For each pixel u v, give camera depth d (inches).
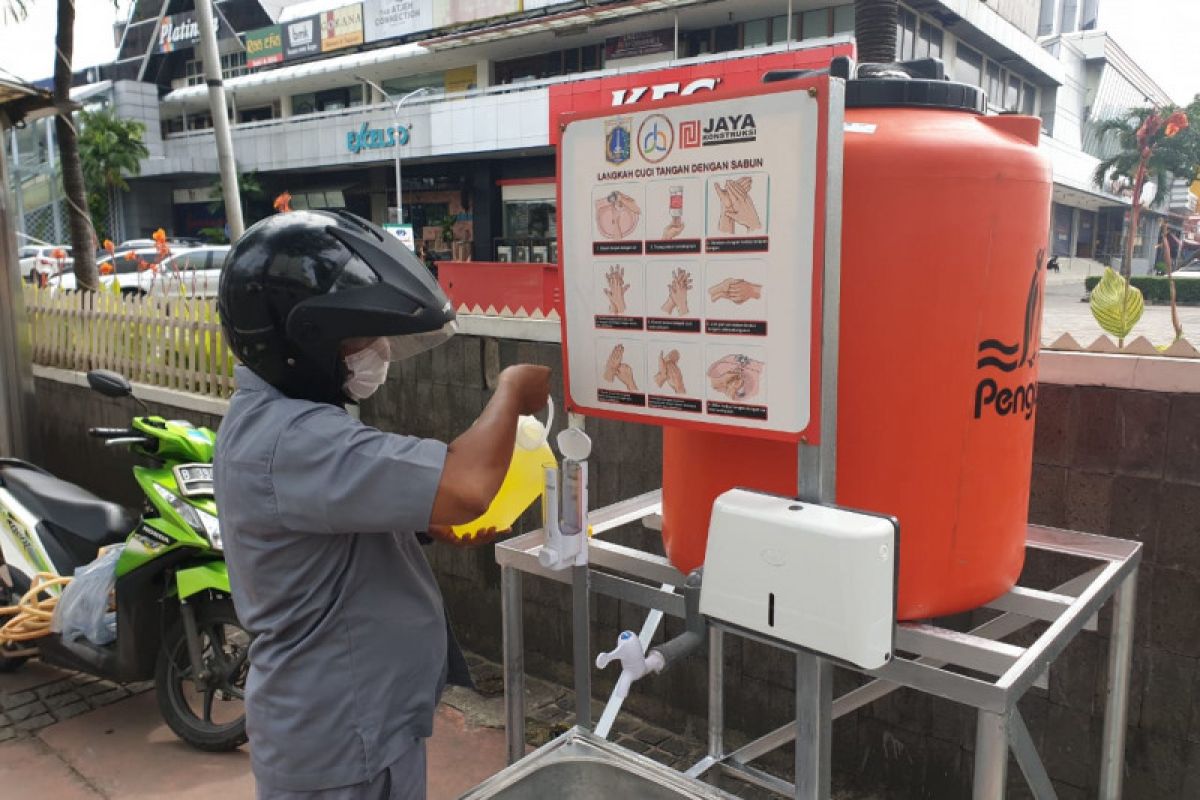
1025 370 57.2
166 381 203.8
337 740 54.2
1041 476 89.6
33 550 144.0
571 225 58.5
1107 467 85.8
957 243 51.9
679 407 54.9
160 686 123.6
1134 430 84.0
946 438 53.7
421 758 59.4
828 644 46.6
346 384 56.4
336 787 54.7
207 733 120.5
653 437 117.6
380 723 55.2
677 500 63.6
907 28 956.0
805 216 46.8
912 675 49.2
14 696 140.3
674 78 929.5
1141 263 1201.4
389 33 1295.5
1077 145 1544.0
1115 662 71.6
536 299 292.8
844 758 106.7
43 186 756.0
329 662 54.0
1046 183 56.4
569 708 129.0
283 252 50.9
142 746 124.7
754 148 48.3
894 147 51.2
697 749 119.1
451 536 62.8
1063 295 676.7
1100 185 1189.1
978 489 55.3
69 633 131.6
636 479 120.1
